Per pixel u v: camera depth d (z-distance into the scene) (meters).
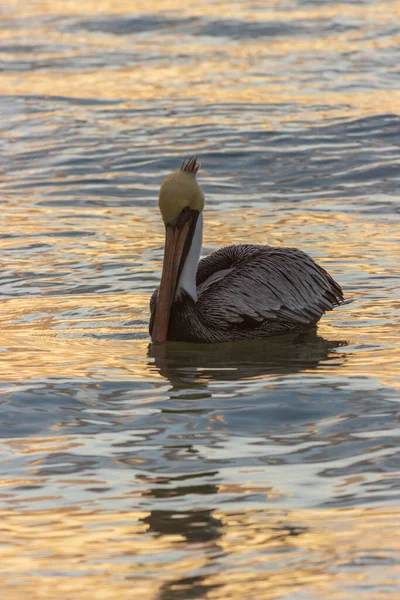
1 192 20.08
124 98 26.94
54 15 38.66
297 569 6.84
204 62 30.80
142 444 9.10
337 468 8.50
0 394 10.40
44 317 13.30
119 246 16.61
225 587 6.63
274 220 17.86
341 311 13.52
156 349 12.20
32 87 28.31
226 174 20.86
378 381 10.65
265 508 7.80
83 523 7.66
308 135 23.06
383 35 33.62
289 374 11.05
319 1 39.72
